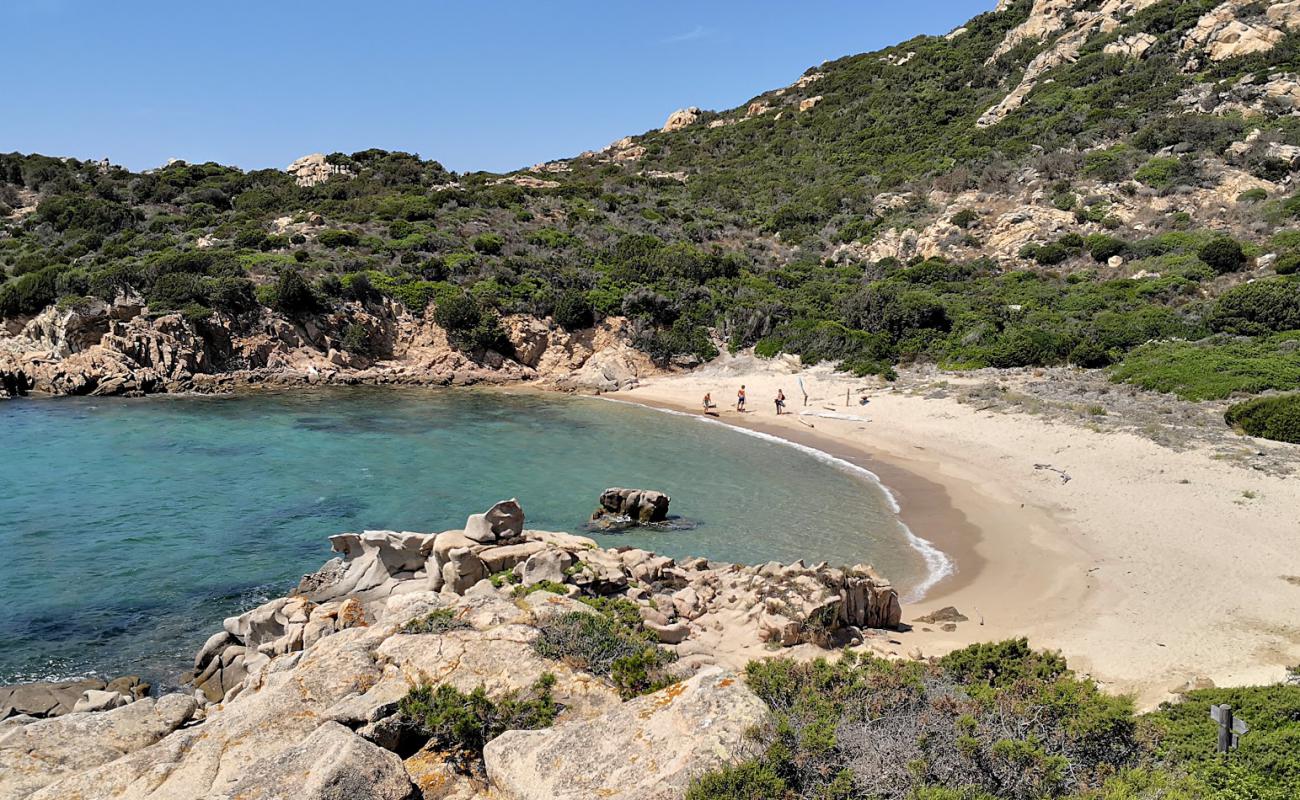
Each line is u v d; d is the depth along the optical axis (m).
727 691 8.10
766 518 26.05
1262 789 7.77
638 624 14.20
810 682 9.94
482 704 9.23
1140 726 9.38
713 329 62.22
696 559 20.17
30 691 14.16
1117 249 58.50
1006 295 56.75
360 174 96.88
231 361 53.50
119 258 61.66
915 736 7.89
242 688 12.54
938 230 69.31
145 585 19.33
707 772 6.90
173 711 10.67
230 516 24.59
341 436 37.19
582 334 61.06
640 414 46.69
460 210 78.44
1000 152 77.69
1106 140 72.56
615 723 8.00
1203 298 49.81
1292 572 19.38
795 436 39.81
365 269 62.41
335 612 15.66
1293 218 55.47
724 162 104.00
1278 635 16.02
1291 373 36.41
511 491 28.53
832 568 18.91
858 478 31.30
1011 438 34.78
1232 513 23.70
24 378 46.56
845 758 7.39
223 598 18.75
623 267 66.62
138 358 49.97
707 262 68.44
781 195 90.38
